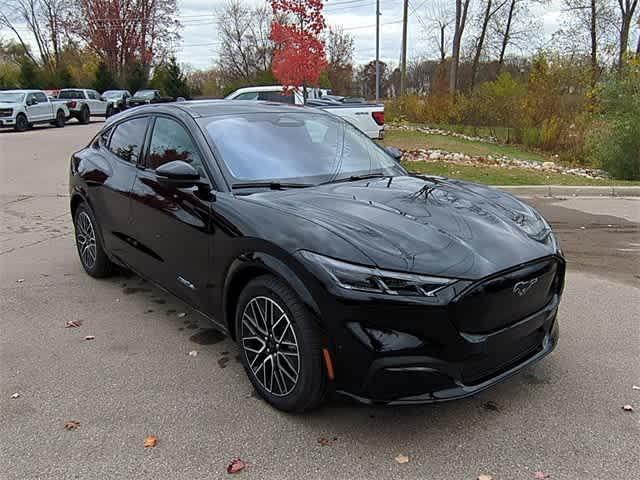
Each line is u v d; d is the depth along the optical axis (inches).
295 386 113.9
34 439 112.8
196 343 156.1
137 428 116.0
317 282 105.3
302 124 166.4
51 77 1888.5
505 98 836.6
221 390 130.4
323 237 109.0
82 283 206.7
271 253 114.2
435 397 103.1
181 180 133.3
